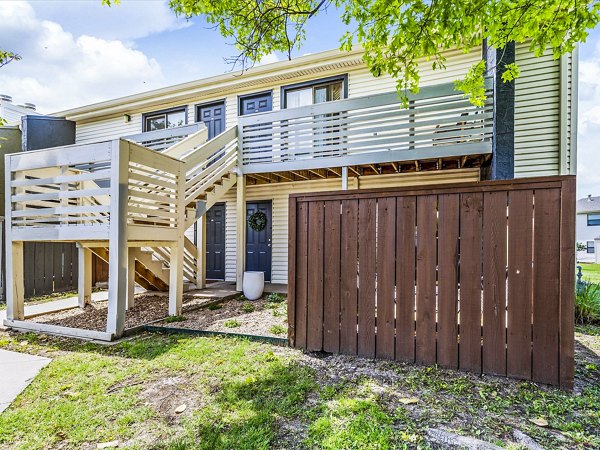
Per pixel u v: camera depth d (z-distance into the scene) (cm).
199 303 599
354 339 331
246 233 871
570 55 548
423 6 299
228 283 837
